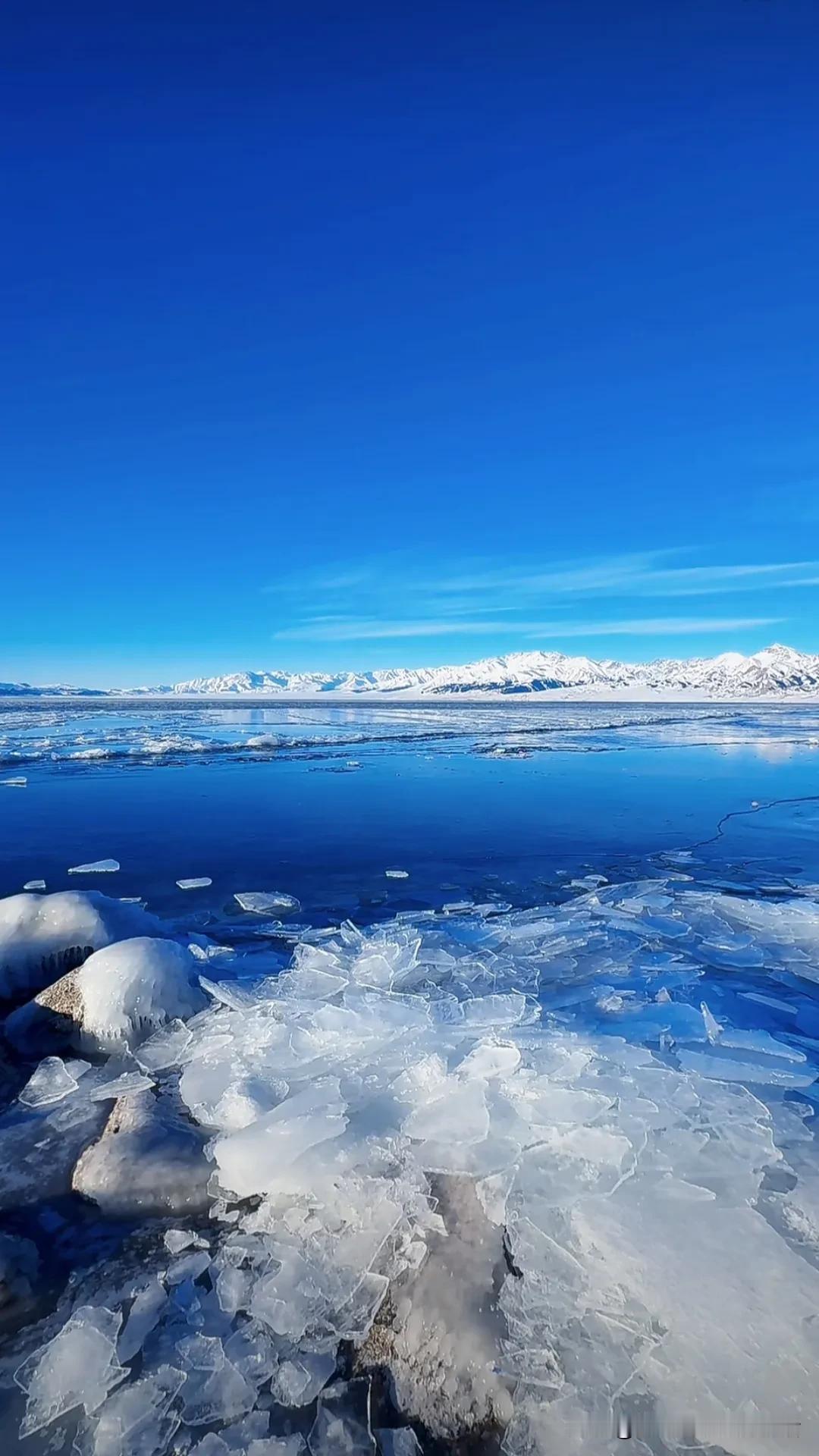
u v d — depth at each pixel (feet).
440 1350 7.86
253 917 24.49
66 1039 15.46
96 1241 9.79
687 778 62.13
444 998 16.51
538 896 27.17
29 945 18.38
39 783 59.77
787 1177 10.27
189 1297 8.91
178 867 31.53
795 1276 8.45
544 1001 16.90
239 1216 10.12
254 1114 11.77
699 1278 8.42
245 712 245.86
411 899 26.81
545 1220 9.43
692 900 25.54
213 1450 7.24
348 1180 10.22
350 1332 8.39
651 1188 9.85
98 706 313.53
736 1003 17.15
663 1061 13.58
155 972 15.99
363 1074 12.78
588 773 66.13
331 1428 7.44
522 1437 7.17
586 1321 8.11
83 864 31.86
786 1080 12.98
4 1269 9.06
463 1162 10.41
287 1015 15.38
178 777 64.03
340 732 131.34
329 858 33.19
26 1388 7.80
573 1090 11.84
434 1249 9.10
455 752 89.45
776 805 47.60
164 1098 12.92
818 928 22.31
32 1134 12.12
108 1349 8.14
